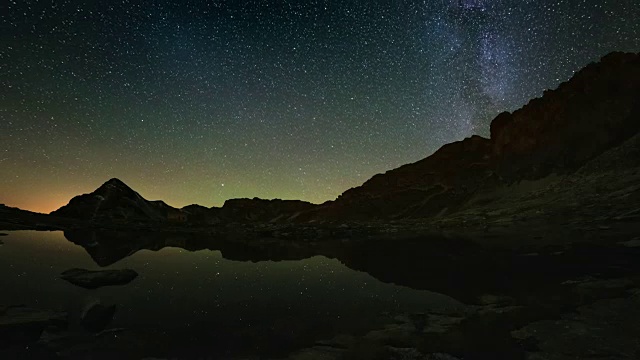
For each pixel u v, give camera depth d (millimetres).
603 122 34344
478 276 7254
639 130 31188
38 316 4586
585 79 39438
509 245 11039
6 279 6324
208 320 4855
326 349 3836
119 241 12406
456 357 3533
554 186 29000
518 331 4133
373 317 4980
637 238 9844
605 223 13078
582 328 4039
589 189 22344
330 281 7301
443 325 4520
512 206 25844
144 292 6148
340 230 18641
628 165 24734
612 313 4430
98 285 6395
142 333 4324
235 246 12953
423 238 14797
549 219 16484
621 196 17828
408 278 7465
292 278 7570
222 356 3688
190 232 16984
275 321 4820
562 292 5609
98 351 3775
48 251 9203
